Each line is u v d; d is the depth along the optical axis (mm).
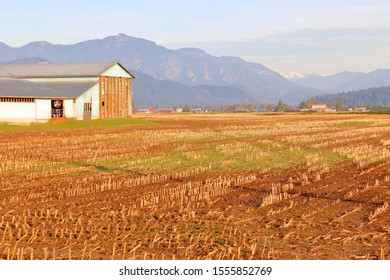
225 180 32938
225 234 20484
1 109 85500
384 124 104375
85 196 28266
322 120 126375
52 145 56156
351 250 18641
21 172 37062
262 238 19984
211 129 86688
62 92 97250
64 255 17672
